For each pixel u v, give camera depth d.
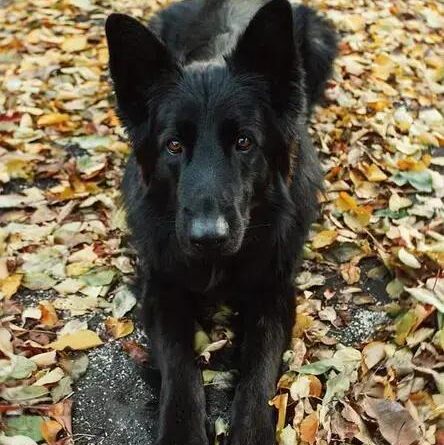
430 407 0.86
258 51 0.92
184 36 1.26
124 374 0.93
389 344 0.94
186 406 0.85
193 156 0.90
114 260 1.07
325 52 1.30
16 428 0.86
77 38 1.54
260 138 0.92
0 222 1.14
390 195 1.18
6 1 1.76
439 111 1.38
